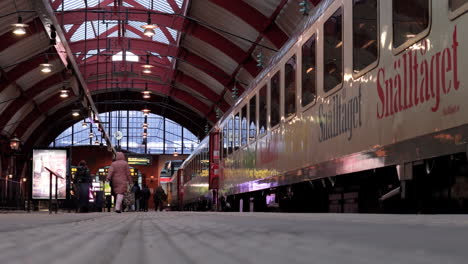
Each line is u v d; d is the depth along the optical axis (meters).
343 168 7.44
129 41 36.41
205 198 24.22
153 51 37.28
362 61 6.75
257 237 0.91
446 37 4.76
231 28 28.83
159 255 0.69
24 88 40.22
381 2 6.21
